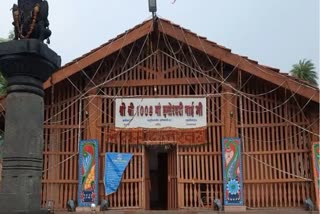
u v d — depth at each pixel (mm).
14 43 6832
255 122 13281
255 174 12992
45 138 13555
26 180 6664
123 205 13086
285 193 12773
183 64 13664
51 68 7332
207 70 13586
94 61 13242
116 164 13266
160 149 13734
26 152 6770
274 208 12664
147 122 13414
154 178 16984
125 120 13453
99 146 13367
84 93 13648
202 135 13211
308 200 12297
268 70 12781
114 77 13734
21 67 6922
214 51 13094
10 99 6957
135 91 13664
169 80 13625
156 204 16766
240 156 12977
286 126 13094
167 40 13703
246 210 12492
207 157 13211
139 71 13781
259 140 13164
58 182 13250
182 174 13156
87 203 12883
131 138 13375
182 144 13258
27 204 6578
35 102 7051
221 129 13289
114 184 13133
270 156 13039
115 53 13641
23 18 7137
